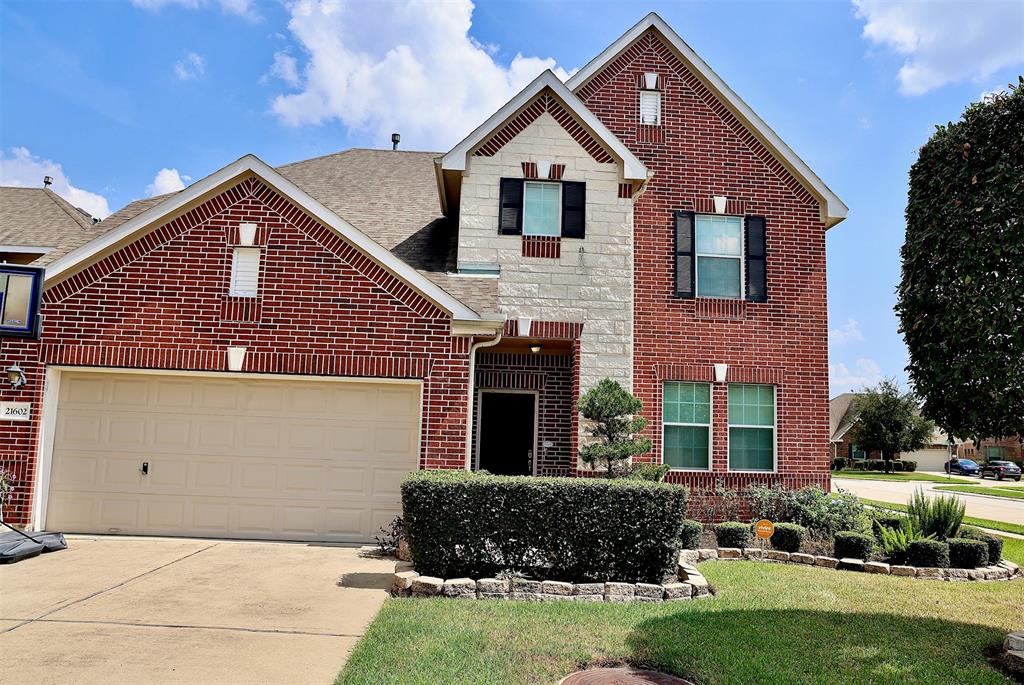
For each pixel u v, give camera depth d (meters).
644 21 15.86
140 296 11.47
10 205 16.02
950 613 8.16
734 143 15.70
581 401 11.88
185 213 11.66
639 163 14.21
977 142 6.88
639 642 6.58
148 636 6.41
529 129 14.36
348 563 9.90
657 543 8.79
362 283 11.66
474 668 5.80
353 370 11.48
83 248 11.30
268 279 11.60
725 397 14.93
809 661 6.27
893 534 11.34
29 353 11.29
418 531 8.72
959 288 6.76
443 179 14.38
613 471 12.34
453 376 11.54
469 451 11.40
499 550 8.74
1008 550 13.44
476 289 13.03
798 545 11.61
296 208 11.74
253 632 6.63
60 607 7.26
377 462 11.67
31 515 11.01
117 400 11.62
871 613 8.01
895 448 61.00
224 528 11.52
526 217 14.15
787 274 15.38
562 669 5.88
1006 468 54.50
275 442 11.68
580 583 8.63
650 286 14.99
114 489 11.49
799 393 15.06
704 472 14.53
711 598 8.55
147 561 9.59
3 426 11.12
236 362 11.42
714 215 15.49
